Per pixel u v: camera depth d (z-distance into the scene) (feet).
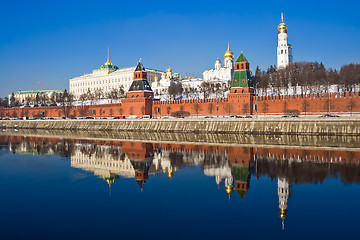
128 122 430.20
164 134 368.48
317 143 258.16
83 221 101.45
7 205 116.88
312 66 583.17
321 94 340.80
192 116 423.64
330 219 100.99
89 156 223.10
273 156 208.13
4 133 425.28
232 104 391.86
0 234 92.38
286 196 124.57
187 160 202.59
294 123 317.63
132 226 97.45
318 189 132.46
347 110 326.44
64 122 496.64
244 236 89.76
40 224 99.50
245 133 341.21
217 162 194.08
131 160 205.57
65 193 131.34
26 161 204.44
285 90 533.55
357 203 114.62
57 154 232.94
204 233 92.02
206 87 630.33
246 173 163.12
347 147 236.63
